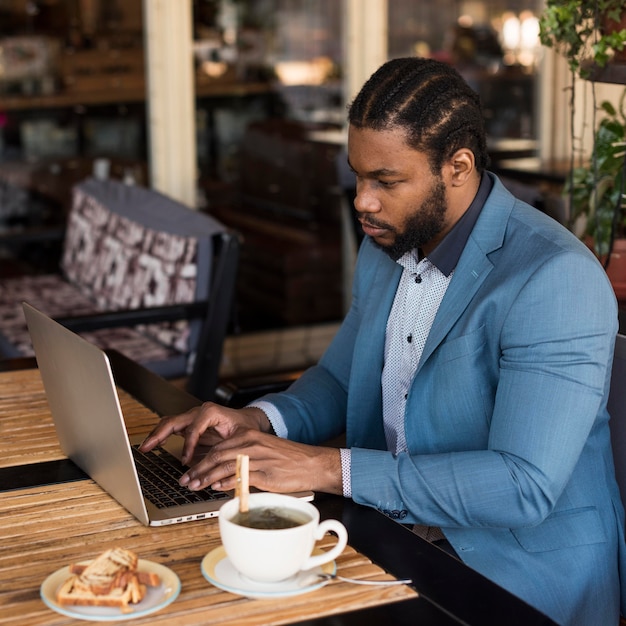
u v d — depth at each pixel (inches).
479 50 186.7
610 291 64.3
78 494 61.9
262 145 183.9
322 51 182.7
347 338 81.6
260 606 48.0
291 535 48.0
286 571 48.8
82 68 176.9
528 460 60.8
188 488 61.9
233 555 49.0
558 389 61.5
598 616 66.0
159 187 180.4
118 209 157.3
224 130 181.6
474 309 65.9
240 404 88.7
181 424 69.1
